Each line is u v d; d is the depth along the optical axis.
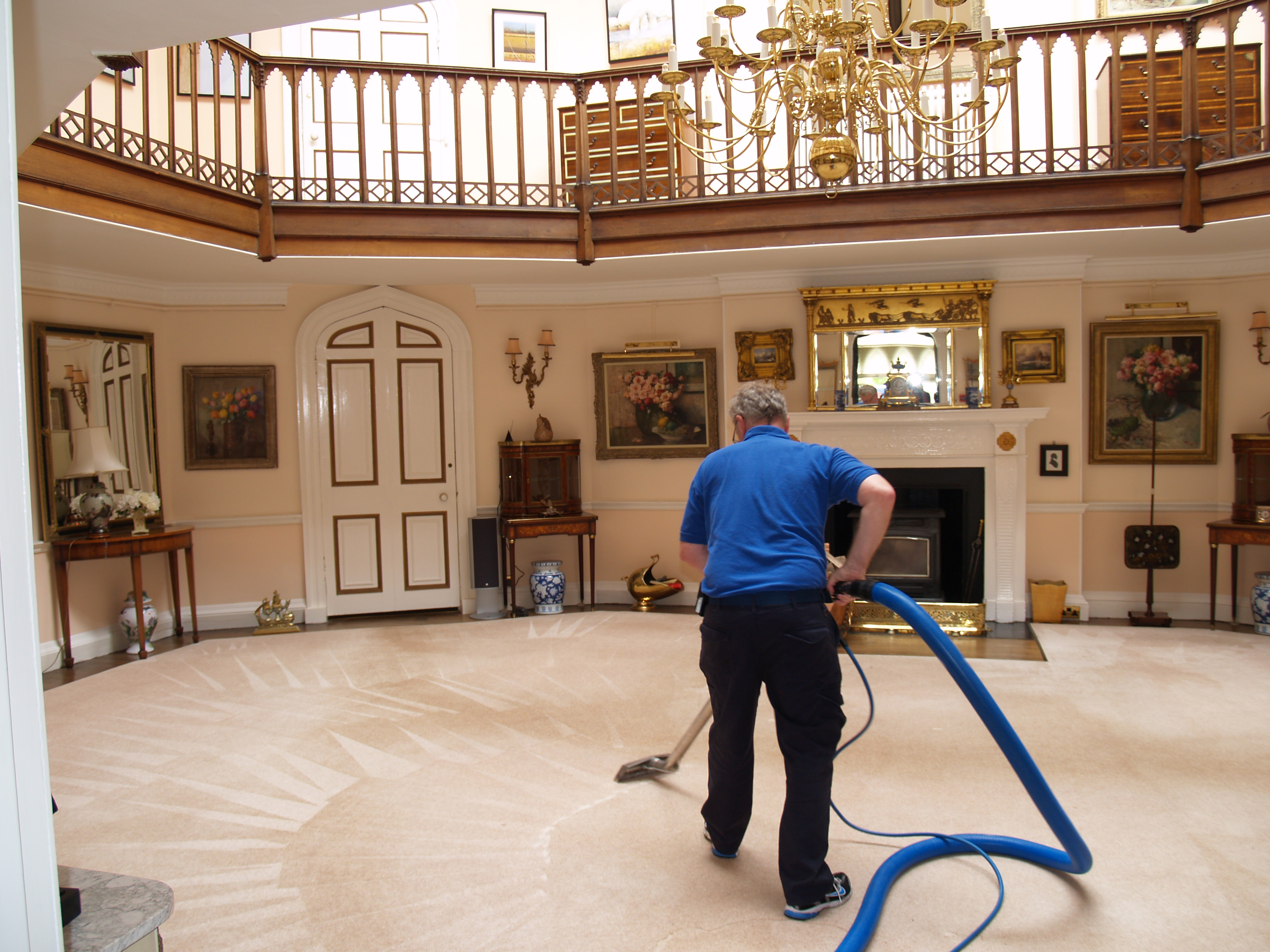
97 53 2.12
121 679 5.24
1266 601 5.93
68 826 3.16
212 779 3.61
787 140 6.18
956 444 6.40
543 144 7.55
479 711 4.49
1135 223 5.09
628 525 7.33
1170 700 4.49
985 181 5.16
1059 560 6.52
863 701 4.52
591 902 2.58
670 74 3.41
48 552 5.61
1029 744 3.87
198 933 2.44
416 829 3.11
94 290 6.05
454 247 5.53
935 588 6.43
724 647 2.47
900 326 6.43
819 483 2.53
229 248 5.16
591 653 5.69
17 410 1.13
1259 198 4.82
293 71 5.30
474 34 7.48
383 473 7.09
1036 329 6.40
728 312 6.79
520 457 6.96
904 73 3.92
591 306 7.23
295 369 6.89
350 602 7.05
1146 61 6.29
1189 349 6.44
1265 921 2.43
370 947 2.37
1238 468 6.17
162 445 6.64
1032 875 2.69
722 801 2.70
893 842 2.93
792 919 2.46
